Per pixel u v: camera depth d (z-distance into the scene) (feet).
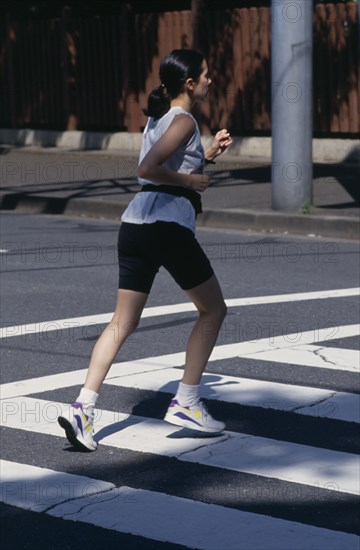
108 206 71.05
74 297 44.60
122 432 27.43
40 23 114.42
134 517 21.95
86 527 21.50
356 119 88.63
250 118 96.02
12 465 25.25
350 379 31.99
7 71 119.96
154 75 103.50
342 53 88.74
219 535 21.04
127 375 32.60
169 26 101.65
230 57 96.78
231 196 73.00
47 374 32.94
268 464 24.99
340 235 60.95
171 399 30.22
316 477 24.14
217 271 50.49
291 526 21.44
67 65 111.45
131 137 104.99
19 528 21.50
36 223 68.95
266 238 61.21
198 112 99.60
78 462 25.41
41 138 114.73
